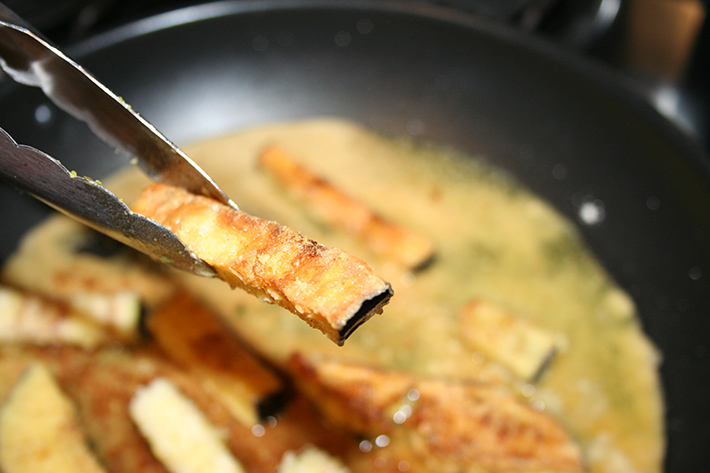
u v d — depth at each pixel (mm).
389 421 293
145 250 220
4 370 308
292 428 299
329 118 392
